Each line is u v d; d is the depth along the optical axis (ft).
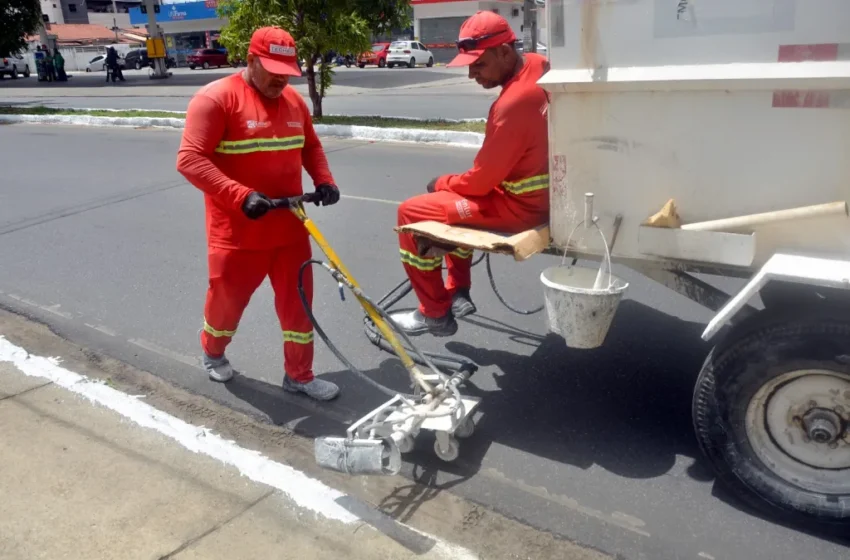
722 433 9.48
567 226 10.79
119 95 79.97
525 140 11.07
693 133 9.46
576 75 9.82
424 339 15.46
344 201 27.68
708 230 9.55
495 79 11.53
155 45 108.88
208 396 13.30
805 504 9.19
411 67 128.77
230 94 10.91
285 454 11.42
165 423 12.04
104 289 18.84
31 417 12.17
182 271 20.16
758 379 9.07
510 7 124.26
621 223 10.32
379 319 11.02
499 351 14.88
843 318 8.52
